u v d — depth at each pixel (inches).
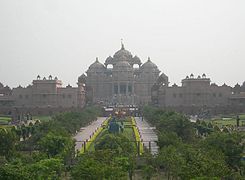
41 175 3115.2
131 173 3668.8
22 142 5290.4
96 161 3334.2
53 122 6058.1
